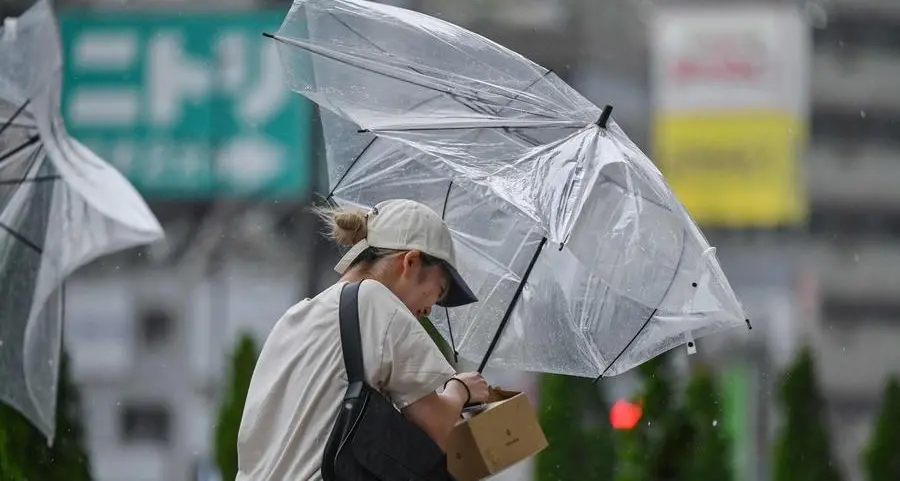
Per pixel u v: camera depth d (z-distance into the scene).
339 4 13.07
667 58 86.81
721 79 86.31
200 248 76.94
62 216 17.83
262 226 74.31
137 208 17.81
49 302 17.91
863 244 117.75
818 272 114.38
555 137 12.65
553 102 12.97
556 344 13.20
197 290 80.19
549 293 13.20
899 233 118.56
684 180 86.25
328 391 10.95
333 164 13.83
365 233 11.65
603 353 12.95
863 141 118.94
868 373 116.00
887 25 118.94
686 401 30.00
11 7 54.34
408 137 12.22
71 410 24.72
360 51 12.88
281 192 61.06
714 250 12.59
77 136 61.78
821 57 119.00
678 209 12.58
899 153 119.56
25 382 17.97
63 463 24.33
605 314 12.89
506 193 11.68
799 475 38.53
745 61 86.00
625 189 12.33
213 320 80.62
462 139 12.39
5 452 23.47
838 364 115.56
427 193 13.46
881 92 118.50
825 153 119.00
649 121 90.12
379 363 10.88
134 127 61.41
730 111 86.19
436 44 13.02
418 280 11.55
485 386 11.79
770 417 82.25
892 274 117.75
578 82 90.56
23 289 17.91
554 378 38.84
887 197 118.81
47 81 17.00
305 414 10.94
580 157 12.41
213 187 61.78
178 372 82.06
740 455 81.62
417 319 11.86
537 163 12.30
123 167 61.41
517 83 13.01
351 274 11.56
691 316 12.45
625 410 30.19
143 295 81.44
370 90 12.70
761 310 106.06
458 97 12.70
